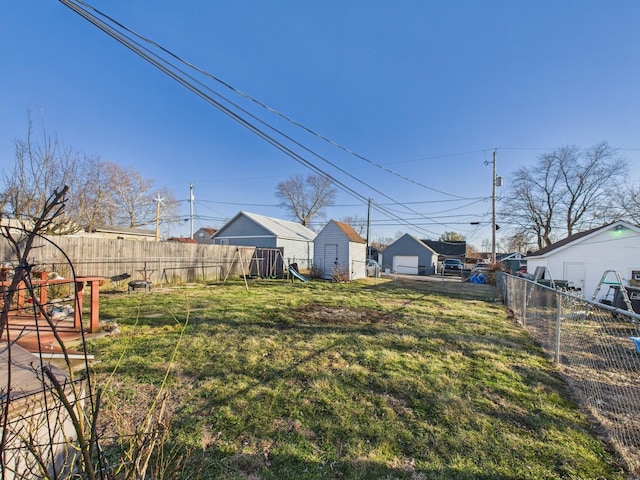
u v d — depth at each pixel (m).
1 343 2.16
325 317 6.37
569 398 3.05
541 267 12.77
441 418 2.62
